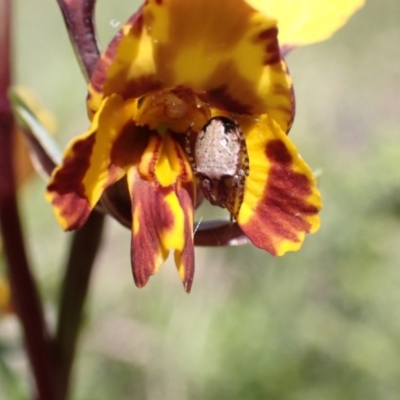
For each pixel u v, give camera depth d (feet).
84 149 0.38
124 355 0.74
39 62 1.21
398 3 1.27
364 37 1.22
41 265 0.82
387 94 1.11
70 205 0.38
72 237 0.46
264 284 0.78
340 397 0.69
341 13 0.41
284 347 0.72
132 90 0.39
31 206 0.87
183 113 0.40
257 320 0.74
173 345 0.73
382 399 0.69
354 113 1.07
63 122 1.01
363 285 0.75
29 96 0.53
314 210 0.39
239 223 0.40
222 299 0.77
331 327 0.74
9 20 0.46
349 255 0.77
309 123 1.02
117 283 0.81
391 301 0.74
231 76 0.39
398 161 0.82
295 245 0.39
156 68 0.39
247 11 0.38
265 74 0.39
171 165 0.40
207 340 0.72
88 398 0.72
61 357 0.48
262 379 0.70
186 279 0.39
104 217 0.46
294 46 0.41
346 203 0.81
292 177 0.39
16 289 0.47
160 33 0.38
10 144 0.46
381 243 0.77
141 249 0.39
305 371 0.71
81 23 0.39
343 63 1.16
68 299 0.47
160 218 0.39
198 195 0.41
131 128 0.40
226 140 0.39
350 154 1.00
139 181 0.39
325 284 0.77
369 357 0.70
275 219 0.40
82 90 1.05
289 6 0.41
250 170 0.40
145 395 0.72
